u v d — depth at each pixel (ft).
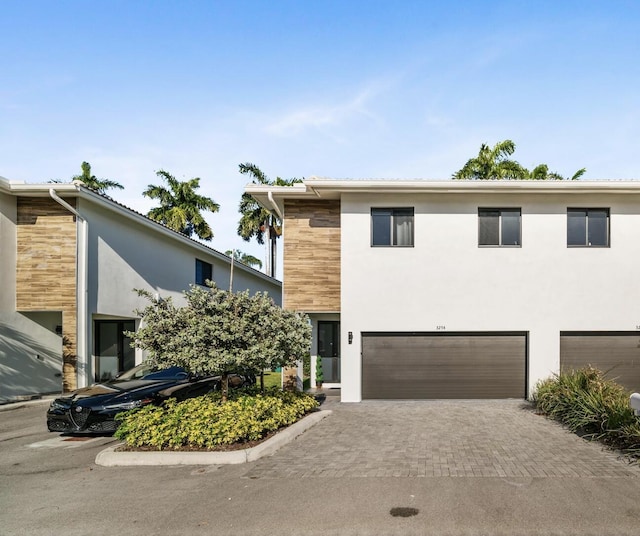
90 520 16.53
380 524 15.80
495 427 30.68
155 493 19.06
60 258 47.32
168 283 65.00
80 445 28.12
